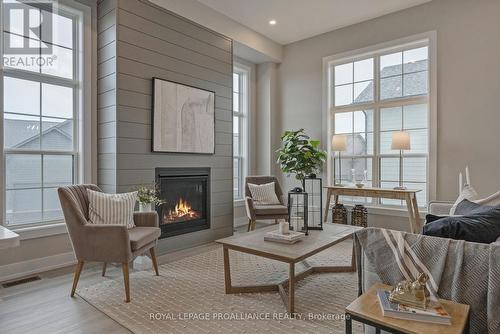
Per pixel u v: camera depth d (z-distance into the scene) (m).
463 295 1.37
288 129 5.52
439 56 4.02
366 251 1.63
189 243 3.99
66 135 3.36
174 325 2.03
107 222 2.76
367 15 4.47
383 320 1.20
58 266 3.17
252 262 3.34
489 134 3.69
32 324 2.04
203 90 4.14
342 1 4.08
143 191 3.22
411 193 3.99
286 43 5.48
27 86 3.09
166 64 3.71
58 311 2.22
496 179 3.65
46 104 3.22
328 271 3.01
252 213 4.25
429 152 4.09
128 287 2.38
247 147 5.57
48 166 3.22
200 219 4.17
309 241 2.52
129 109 3.35
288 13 4.42
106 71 3.38
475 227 1.53
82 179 3.40
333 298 2.44
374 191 4.14
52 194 3.25
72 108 3.40
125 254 2.38
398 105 4.46
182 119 3.87
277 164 5.65
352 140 4.91
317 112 5.18
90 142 3.45
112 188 3.30
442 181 3.99
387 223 4.47
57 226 3.17
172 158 3.80
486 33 3.70
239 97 5.57
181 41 3.89
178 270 3.09
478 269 1.35
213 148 4.30
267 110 5.58
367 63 4.77
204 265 3.25
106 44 3.38
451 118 3.93
